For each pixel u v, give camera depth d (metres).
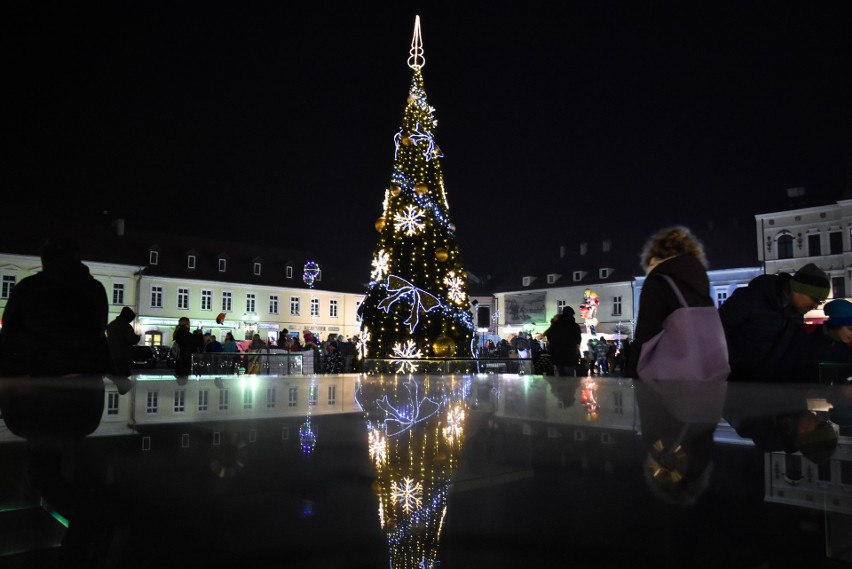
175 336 10.33
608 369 25.08
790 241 37.88
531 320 53.53
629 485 0.54
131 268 42.19
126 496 0.48
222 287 46.41
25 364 2.88
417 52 12.84
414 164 12.32
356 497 0.53
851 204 35.25
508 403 1.43
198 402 1.36
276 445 0.82
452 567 0.33
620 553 0.35
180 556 0.34
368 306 12.23
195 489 0.54
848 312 2.90
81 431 0.80
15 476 0.52
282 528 0.43
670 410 1.11
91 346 3.00
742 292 3.06
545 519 0.44
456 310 11.98
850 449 0.69
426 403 1.50
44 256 3.04
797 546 0.35
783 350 3.00
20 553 0.32
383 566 0.33
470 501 0.51
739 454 0.67
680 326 2.35
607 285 48.84
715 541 0.36
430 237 12.01
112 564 0.31
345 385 2.22
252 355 9.39
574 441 0.81
